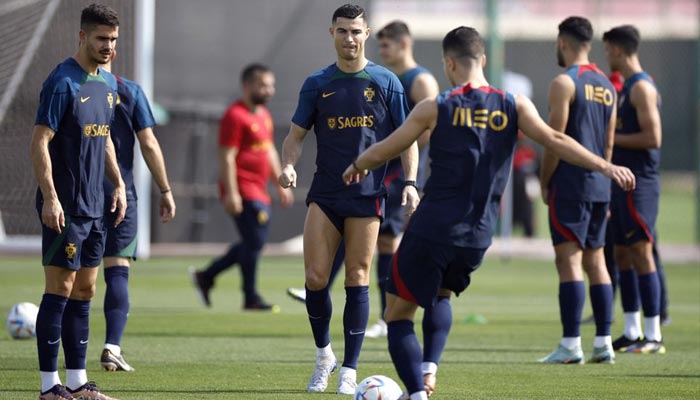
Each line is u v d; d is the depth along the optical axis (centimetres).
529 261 7750
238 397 2459
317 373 2589
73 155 2302
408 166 2578
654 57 13388
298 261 7544
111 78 2386
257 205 4600
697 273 6844
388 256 3762
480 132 2108
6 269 6512
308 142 7981
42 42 6731
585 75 3058
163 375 2800
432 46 12688
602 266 3150
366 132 2553
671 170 13550
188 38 7706
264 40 7812
